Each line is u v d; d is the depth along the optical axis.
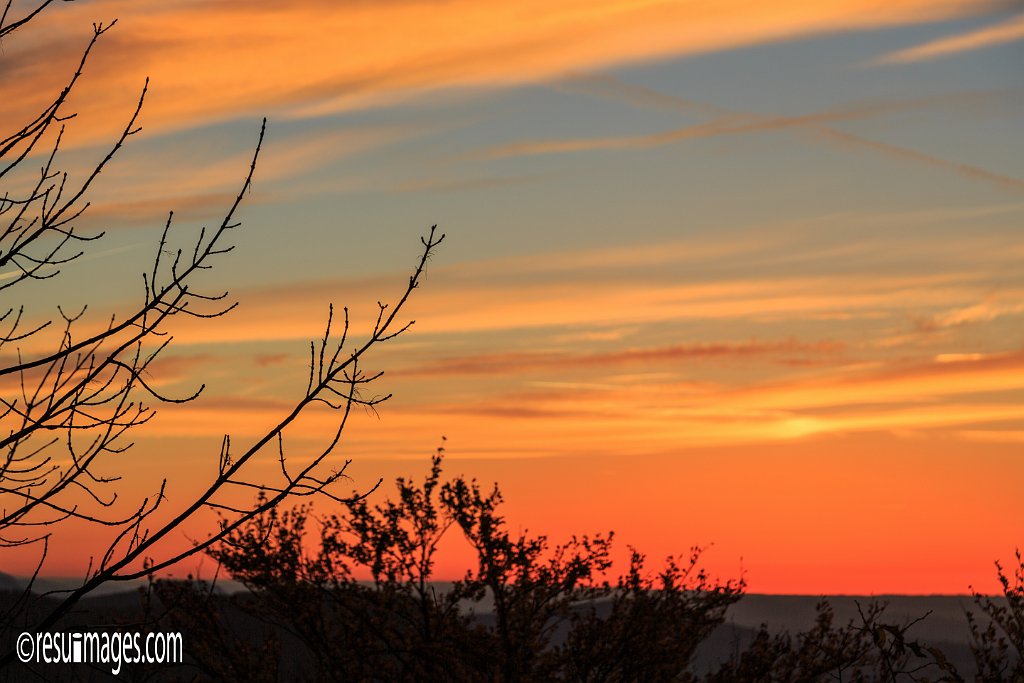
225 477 7.74
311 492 7.82
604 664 22.20
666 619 22.66
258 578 20.69
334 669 21.31
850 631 20.92
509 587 22.02
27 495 7.68
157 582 17.44
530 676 21.25
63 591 7.60
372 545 21.62
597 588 22.36
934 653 14.05
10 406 7.94
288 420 7.91
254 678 20.58
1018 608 18.09
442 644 20.97
